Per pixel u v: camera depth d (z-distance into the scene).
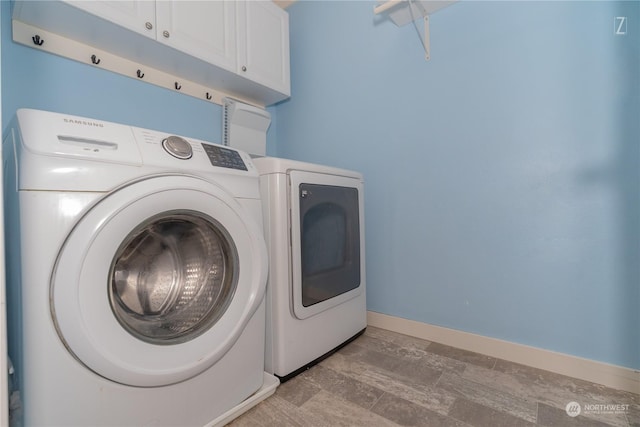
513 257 1.29
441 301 1.48
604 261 1.11
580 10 1.15
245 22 1.68
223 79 1.71
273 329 1.14
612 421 0.91
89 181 0.67
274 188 1.13
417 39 1.56
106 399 0.67
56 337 0.62
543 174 1.22
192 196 0.81
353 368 1.23
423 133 1.54
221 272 0.97
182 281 0.95
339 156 1.87
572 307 1.17
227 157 0.99
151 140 0.82
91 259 0.64
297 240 1.16
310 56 2.02
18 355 0.64
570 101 1.17
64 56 1.29
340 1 1.87
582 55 1.14
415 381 1.14
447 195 1.46
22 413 0.61
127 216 0.70
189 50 1.42
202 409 0.85
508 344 1.30
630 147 1.06
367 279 1.73
